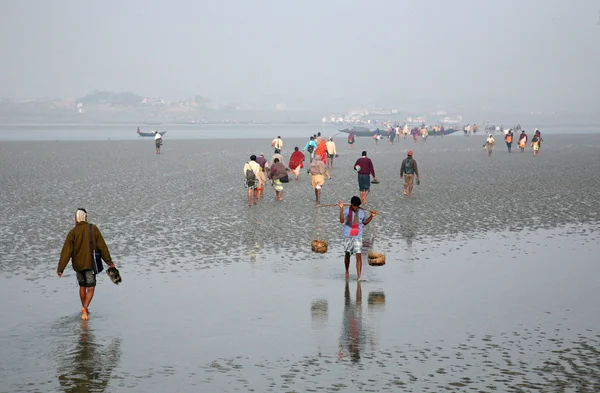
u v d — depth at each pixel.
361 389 8.47
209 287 13.60
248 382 8.72
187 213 23.64
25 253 16.88
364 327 11.01
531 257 16.42
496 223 21.45
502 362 9.41
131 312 11.90
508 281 14.07
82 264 11.57
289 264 15.70
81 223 11.81
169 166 45.41
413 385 8.59
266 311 11.93
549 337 10.48
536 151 58.25
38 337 10.55
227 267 15.37
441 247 17.64
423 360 9.50
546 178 36.59
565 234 19.55
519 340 10.34
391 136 84.44
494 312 11.84
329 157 45.38
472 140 98.69
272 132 169.88
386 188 31.81
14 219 22.25
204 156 56.75
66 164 46.81
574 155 57.91
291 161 36.06
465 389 8.45
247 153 61.41
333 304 12.37
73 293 13.21
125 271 14.96
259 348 10.02
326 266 15.53
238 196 28.78
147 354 9.79
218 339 10.43
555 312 11.84
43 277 14.45
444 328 10.95
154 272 14.88
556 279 14.23
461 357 9.61
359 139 106.81
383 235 19.39
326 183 34.22
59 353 9.83
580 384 8.61
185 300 12.65
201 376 8.94
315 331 10.80
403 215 23.20
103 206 25.42
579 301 12.53
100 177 37.22
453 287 13.59
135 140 93.94
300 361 9.48
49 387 8.57
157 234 19.45
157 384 8.67
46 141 86.75
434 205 25.73
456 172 40.75
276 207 25.31
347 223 14.27
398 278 14.36
